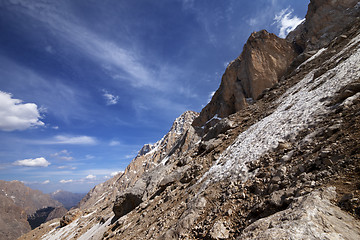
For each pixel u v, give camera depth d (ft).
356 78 35.99
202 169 68.18
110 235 73.20
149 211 68.39
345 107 30.68
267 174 31.32
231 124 95.04
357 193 15.23
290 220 15.23
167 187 80.53
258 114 83.15
